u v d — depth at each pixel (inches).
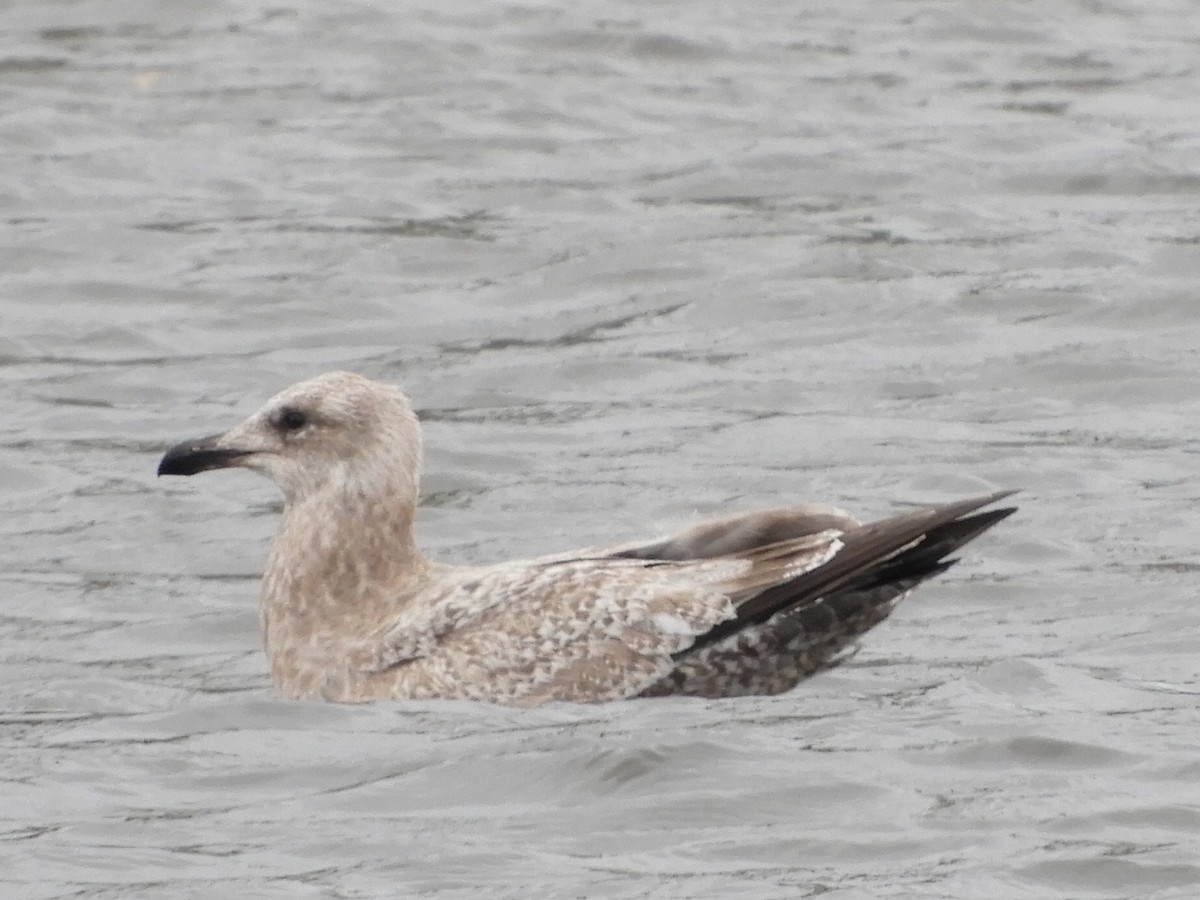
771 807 446.9
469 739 478.3
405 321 868.6
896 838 433.1
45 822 448.8
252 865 425.7
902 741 478.6
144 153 1056.8
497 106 1129.4
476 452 725.9
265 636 528.4
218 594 616.7
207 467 532.4
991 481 690.2
